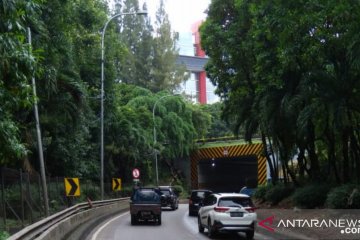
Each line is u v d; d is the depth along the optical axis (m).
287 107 21.97
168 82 76.38
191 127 64.69
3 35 9.33
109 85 38.72
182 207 44.72
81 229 19.27
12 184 18.27
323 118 20.50
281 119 24.19
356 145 21.67
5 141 10.45
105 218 28.38
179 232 20.69
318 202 22.09
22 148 10.85
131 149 45.06
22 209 15.55
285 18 16.83
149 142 50.53
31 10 10.14
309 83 20.19
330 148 23.34
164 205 38.03
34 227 11.38
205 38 29.16
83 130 33.75
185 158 68.88
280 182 33.28
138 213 24.28
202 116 69.38
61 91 23.52
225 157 63.12
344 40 16.92
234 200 18.53
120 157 46.12
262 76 22.89
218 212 18.20
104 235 19.25
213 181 72.88
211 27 28.64
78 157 35.12
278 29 17.55
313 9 16.39
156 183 50.94
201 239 18.20
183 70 79.12
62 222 15.63
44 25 19.95
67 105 24.25
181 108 63.69
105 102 39.16
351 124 20.30
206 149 65.19
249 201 18.66
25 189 17.72
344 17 15.64
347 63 18.94
